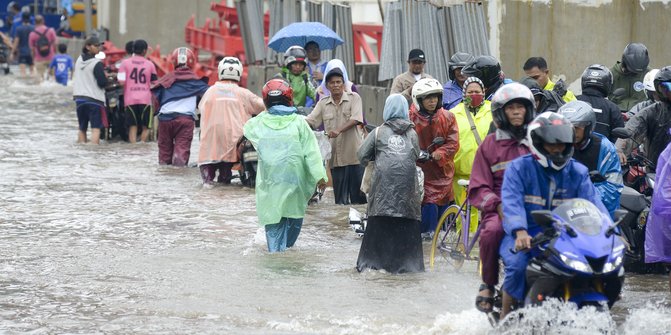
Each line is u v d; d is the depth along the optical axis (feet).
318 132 123.13
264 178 98.32
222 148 137.08
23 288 83.61
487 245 67.41
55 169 151.43
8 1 417.49
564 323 62.23
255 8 197.36
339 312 76.18
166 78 156.97
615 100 115.96
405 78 124.77
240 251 98.68
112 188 135.64
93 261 93.50
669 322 72.69
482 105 100.94
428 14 148.77
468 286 84.64
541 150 64.03
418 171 97.91
